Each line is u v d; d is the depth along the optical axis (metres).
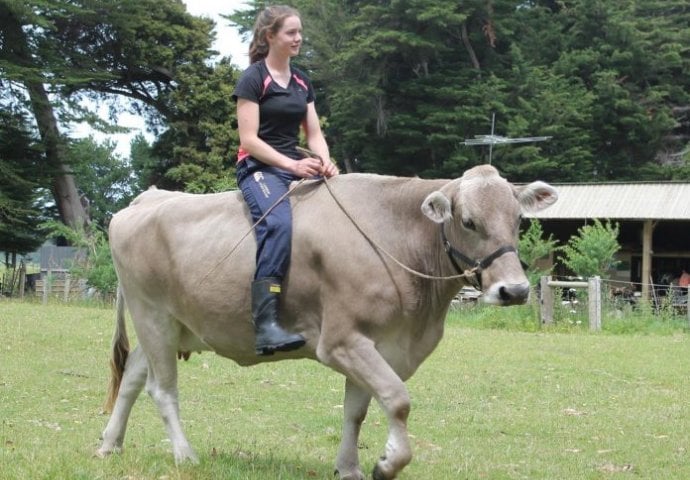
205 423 9.47
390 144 52.41
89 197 73.75
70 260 32.25
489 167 5.79
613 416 10.48
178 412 6.94
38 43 40.59
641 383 13.21
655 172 53.84
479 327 21.78
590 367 14.61
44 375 12.52
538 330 21.09
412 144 51.12
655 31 54.94
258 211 6.26
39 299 29.02
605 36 56.12
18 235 39.47
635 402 11.53
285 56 6.52
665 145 56.88
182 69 43.69
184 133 43.75
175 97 43.12
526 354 15.96
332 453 7.95
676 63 54.81
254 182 6.37
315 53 51.47
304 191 6.39
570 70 53.94
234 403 10.76
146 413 9.95
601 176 55.28
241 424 9.45
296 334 6.14
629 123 53.16
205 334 6.62
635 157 56.25
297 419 9.81
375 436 8.97
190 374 12.79
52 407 10.23
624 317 22.05
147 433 8.70
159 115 47.22
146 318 6.96
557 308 21.81
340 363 5.91
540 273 25.38
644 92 55.34
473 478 7.02
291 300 6.16
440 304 6.01
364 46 48.66
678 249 34.94
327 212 6.18
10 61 39.41
